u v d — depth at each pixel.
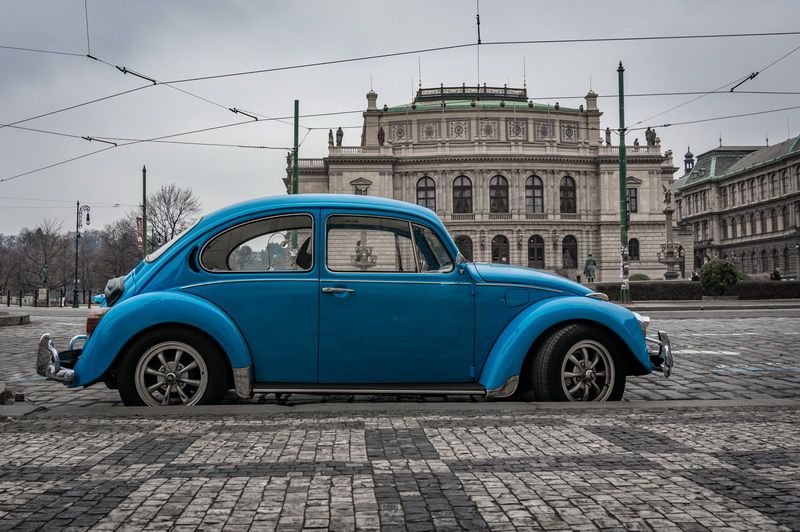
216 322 4.90
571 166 64.00
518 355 5.04
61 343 11.70
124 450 3.57
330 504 2.64
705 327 14.25
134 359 4.93
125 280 5.35
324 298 5.09
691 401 5.14
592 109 68.19
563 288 5.38
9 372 8.02
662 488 2.84
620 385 5.19
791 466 3.21
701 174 103.88
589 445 3.67
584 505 2.61
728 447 3.62
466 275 5.22
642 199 64.25
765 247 87.50
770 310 23.53
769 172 86.69
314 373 5.07
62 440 3.83
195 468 3.20
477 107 66.56
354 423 4.30
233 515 2.51
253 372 5.03
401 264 5.20
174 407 4.80
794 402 5.14
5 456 3.45
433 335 5.13
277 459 3.37
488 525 2.40
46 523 2.43
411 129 67.12
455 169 63.12
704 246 101.00
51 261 64.81
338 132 62.62
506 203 63.84
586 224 64.12
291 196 5.37
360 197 5.39
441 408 4.82
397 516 2.50
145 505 2.62
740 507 2.58
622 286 25.09
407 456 3.43
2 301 51.44
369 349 5.09
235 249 5.18
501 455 3.45
